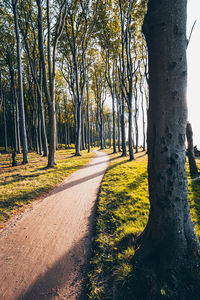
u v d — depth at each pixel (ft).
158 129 7.24
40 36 35.12
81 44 63.93
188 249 7.36
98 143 200.95
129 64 45.80
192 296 6.32
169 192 7.26
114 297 7.02
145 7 44.57
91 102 122.83
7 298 7.55
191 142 25.96
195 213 13.58
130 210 14.66
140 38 53.72
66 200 19.34
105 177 28.71
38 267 9.32
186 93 7.11
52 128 38.47
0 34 60.29
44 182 25.86
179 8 6.52
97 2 52.37
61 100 112.98
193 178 23.68
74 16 54.34
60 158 56.13
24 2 48.55
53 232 12.73
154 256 7.83
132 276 7.48
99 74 83.71
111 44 54.80
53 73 37.65
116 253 9.60
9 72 76.54
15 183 24.70
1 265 9.48
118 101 78.89
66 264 9.49
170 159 7.14
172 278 6.81
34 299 7.49
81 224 13.80
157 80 7.05
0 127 140.56
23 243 11.44
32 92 75.05
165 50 6.70
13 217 15.06
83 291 7.80
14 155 40.81
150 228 8.13
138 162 41.22
